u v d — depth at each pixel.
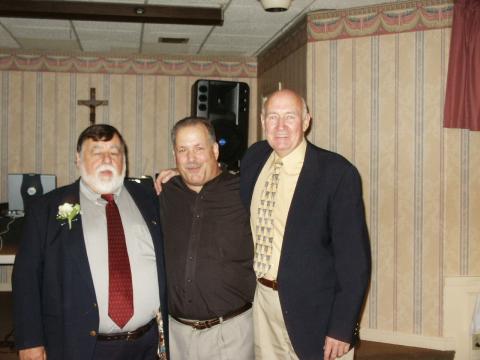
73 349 1.97
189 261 2.18
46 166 5.77
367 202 4.12
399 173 4.02
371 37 4.08
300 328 2.09
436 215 3.93
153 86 5.91
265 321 2.23
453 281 3.90
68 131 5.79
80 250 2.00
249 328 2.25
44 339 2.02
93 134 2.12
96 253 2.03
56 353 2.00
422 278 3.98
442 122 3.89
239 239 2.23
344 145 4.18
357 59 4.13
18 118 5.72
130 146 5.89
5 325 4.46
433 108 3.91
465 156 3.88
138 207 2.19
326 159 2.13
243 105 5.02
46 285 2.01
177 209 2.26
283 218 2.15
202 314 2.19
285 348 2.18
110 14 4.09
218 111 4.97
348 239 2.05
